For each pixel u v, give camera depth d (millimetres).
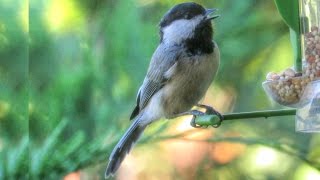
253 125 2570
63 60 2547
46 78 2531
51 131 2492
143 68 2545
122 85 2543
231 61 2576
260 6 2576
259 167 2578
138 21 2557
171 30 2510
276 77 2449
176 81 2506
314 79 2436
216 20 2572
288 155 2572
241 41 2574
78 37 2561
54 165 2463
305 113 2428
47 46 2555
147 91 2514
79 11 2566
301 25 2451
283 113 2428
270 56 2582
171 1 2562
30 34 2562
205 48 2502
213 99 2588
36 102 2514
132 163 2568
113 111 2523
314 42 2443
